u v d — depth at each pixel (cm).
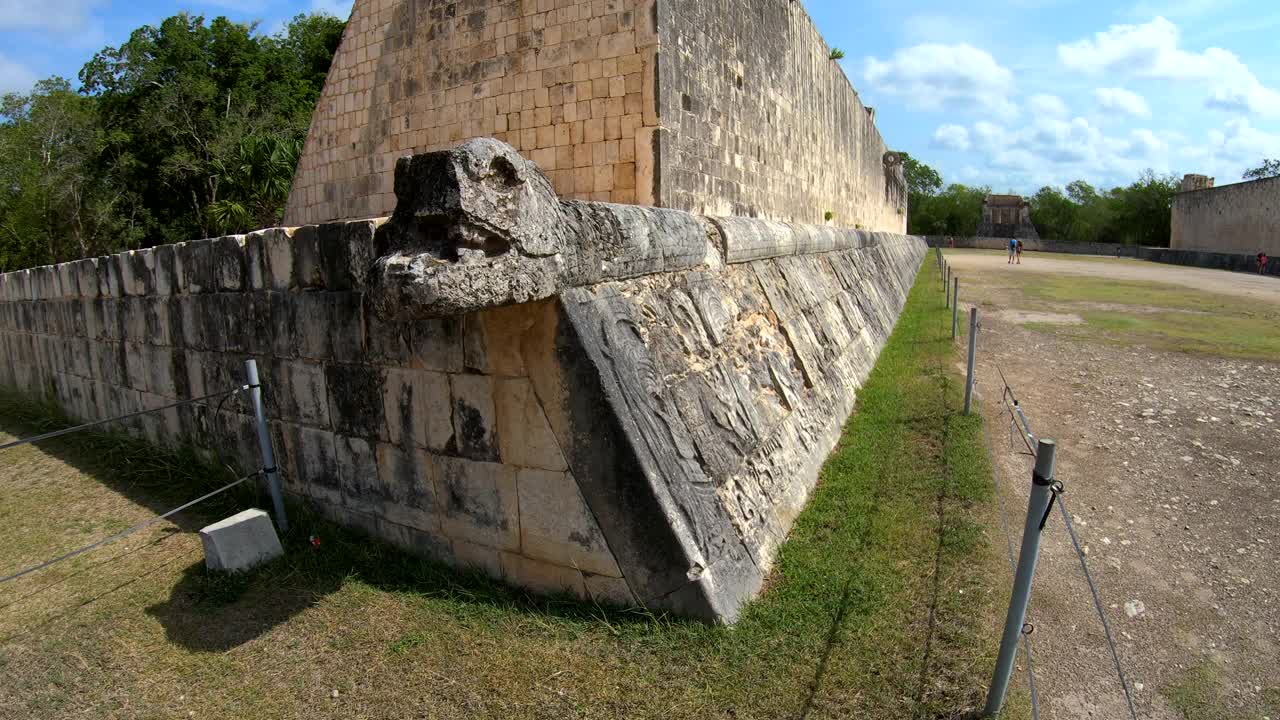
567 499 395
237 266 548
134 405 709
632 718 321
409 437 453
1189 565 498
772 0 1044
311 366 503
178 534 525
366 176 969
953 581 438
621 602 392
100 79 3066
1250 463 693
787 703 329
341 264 468
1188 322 1560
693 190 780
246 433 568
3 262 3397
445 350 425
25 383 960
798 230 867
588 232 387
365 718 328
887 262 1895
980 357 1145
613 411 372
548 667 355
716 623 375
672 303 486
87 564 483
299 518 511
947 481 593
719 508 423
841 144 1691
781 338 663
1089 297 2048
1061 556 502
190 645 386
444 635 384
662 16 704
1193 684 369
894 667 354
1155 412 860
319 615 408
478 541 434
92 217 3008
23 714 337
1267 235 3494
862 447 677
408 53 896
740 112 919
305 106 3092
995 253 5231
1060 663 382
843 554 468
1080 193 6556
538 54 773
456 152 292
